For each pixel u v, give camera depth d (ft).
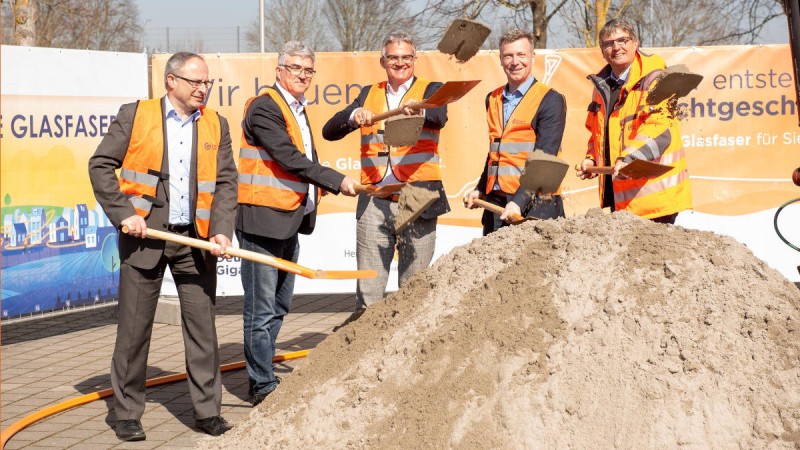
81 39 82.64
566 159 30.25
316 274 17.20
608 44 20.27
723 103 30.04
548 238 15.20
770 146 30.14
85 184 28.89
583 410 12.79
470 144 30.07
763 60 29.94
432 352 14.14
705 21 69.87
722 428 12.57
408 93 20.68
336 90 29.94
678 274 14.12
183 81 17.94
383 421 13.73
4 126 26.84
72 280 28.86
